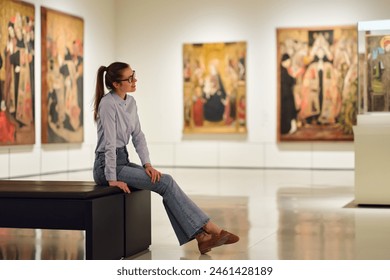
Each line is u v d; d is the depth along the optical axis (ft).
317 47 90.07
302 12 90.84
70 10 85.66
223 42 93.66
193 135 95.50
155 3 96.63
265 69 92.38
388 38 47.03
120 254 27.99
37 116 78.18
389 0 88.22
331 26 89.51
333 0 89.71
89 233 25.39
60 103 82.28
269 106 92.32
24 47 74.23
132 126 29.01
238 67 93.09
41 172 79.41
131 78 28.78
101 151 28.55
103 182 28.66
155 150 97.04
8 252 30.40
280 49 91.25
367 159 47.44
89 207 25.39
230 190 60.64
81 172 86.07
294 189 61.57
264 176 78.69
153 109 97.09
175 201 28.58
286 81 91.20
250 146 93.20
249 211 44.91
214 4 94.22
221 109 93.81
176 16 95.81
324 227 37.37
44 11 78.48
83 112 88.53
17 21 72.84
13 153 73.67
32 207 25.98
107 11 95.96
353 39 89.04
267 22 92.12
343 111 89.40
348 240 32.86
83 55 88.69
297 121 90.89
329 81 89.76
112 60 97.50
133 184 28.68
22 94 73.87
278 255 28.81
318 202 50.47
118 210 27.71
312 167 90.94
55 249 31.19
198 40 94.89
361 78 47.57
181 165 96.02
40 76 78.43
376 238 33.45
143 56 97.30
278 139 91.61
